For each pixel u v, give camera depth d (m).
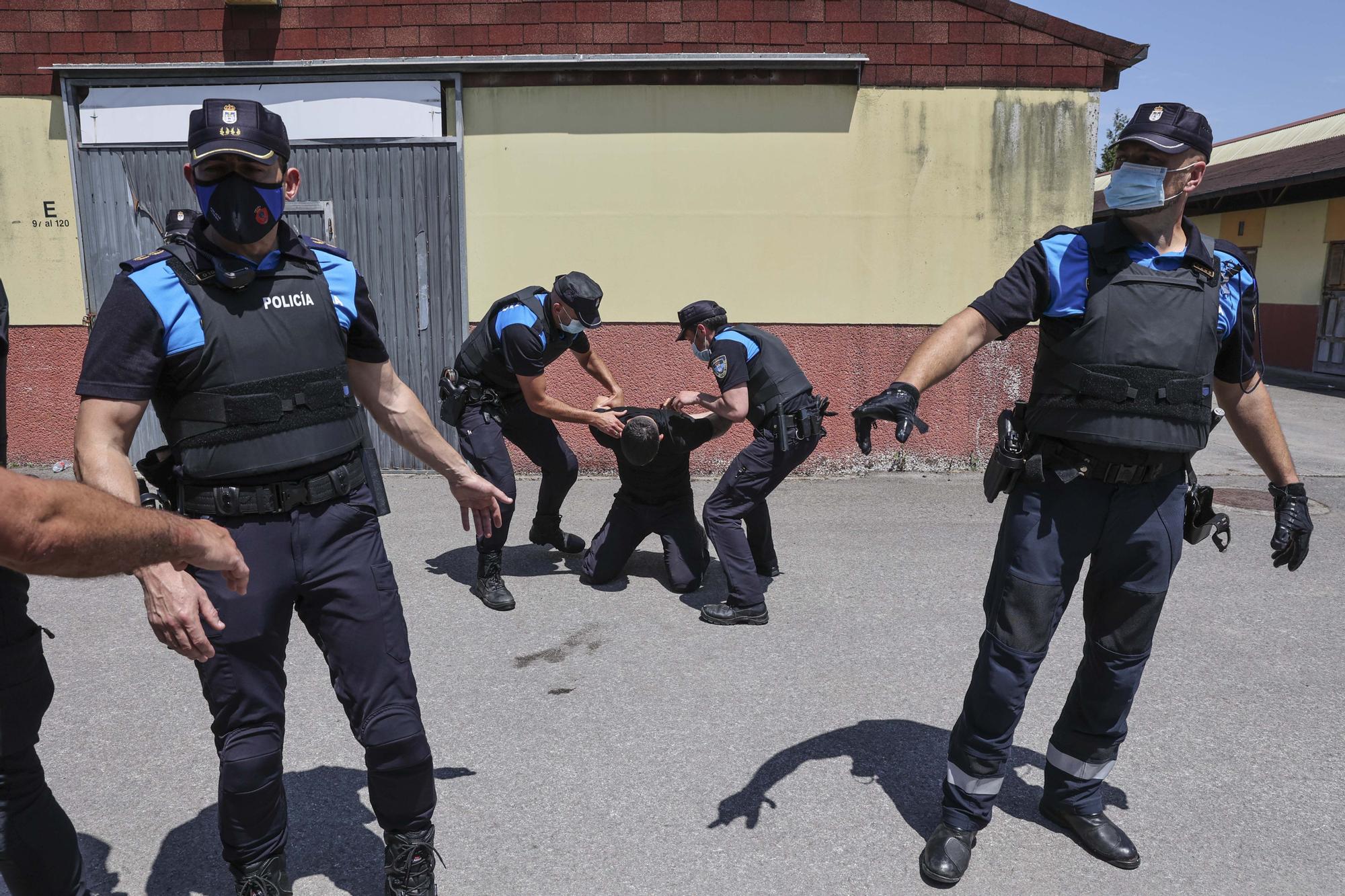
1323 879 2.58
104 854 2.64
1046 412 2.46
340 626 2.24
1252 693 3.69
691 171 7.01
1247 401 2.58
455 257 7.12
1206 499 2.53
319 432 2.19
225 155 1.98
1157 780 3.07
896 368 7.23
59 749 3.23
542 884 2.53
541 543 5.46
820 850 2.69
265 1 6.68
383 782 2.31
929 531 5.93
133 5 6.88
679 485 4.88
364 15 6.84
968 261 7.11
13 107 7.00
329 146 7.01
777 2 6.82
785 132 6.96
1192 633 4.30
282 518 2.16
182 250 2.09
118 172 7.06
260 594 2.13
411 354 7.25
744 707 3.56
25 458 7.35
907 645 4.16
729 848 2.69
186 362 2.06
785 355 4.52
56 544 1.26
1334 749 3.27
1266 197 17.41
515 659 4.00
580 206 7.05
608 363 7.20
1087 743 2.68
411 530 5.91
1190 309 2.35
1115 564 2.53
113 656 4.00
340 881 2.53
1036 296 2.39
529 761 3.16
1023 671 2.53
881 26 6.86
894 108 6.94
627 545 4.91
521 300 4.62
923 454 7.40
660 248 7.09
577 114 6.96
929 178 7.02
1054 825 2.82
